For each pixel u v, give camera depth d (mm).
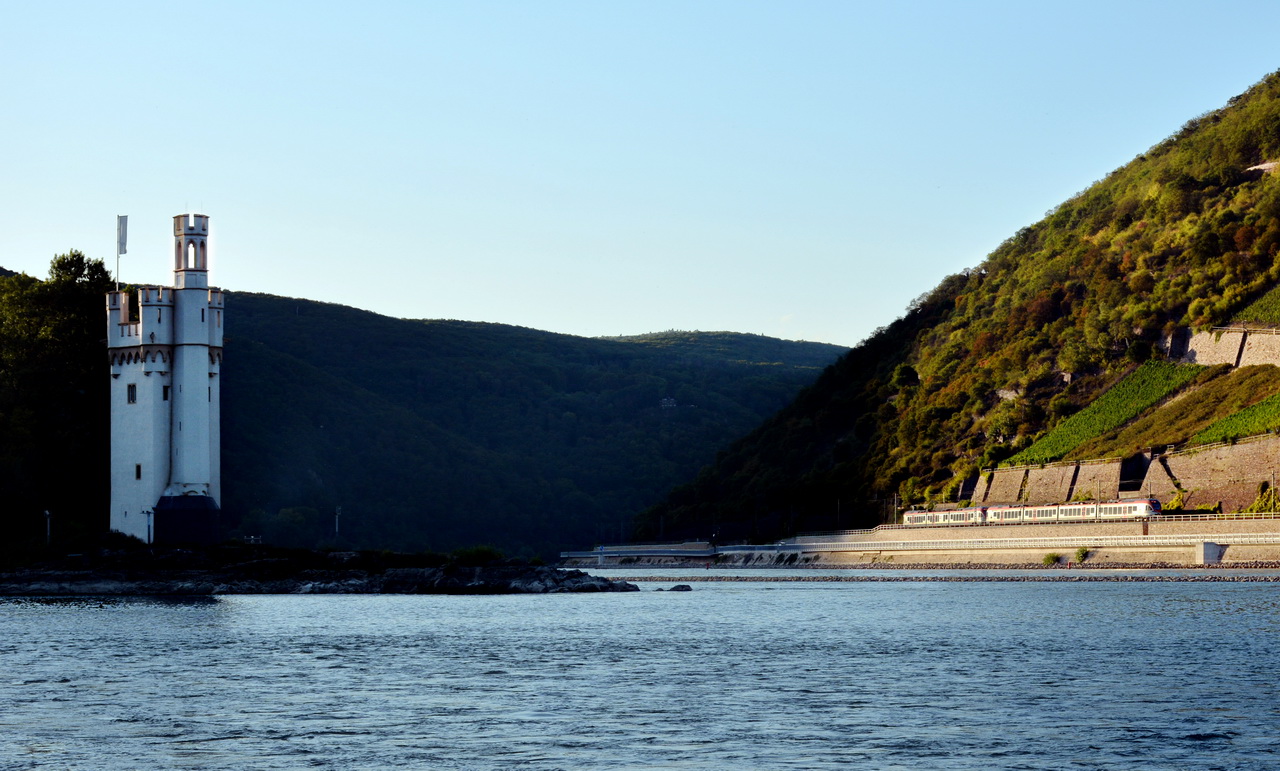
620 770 46781
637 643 89750
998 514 199625
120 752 49938
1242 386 197375
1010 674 70312
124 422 146875
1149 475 189000
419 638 93000
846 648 85062
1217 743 50906
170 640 89562
